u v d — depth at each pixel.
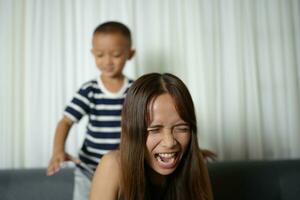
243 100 1.25
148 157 0.64
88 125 1.03
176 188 0.72
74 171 1.00
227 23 1.25
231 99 1.25
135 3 1.22
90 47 1.19
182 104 0.60
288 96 1.28
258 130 1.25
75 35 1.19
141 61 1.22
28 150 1.18
